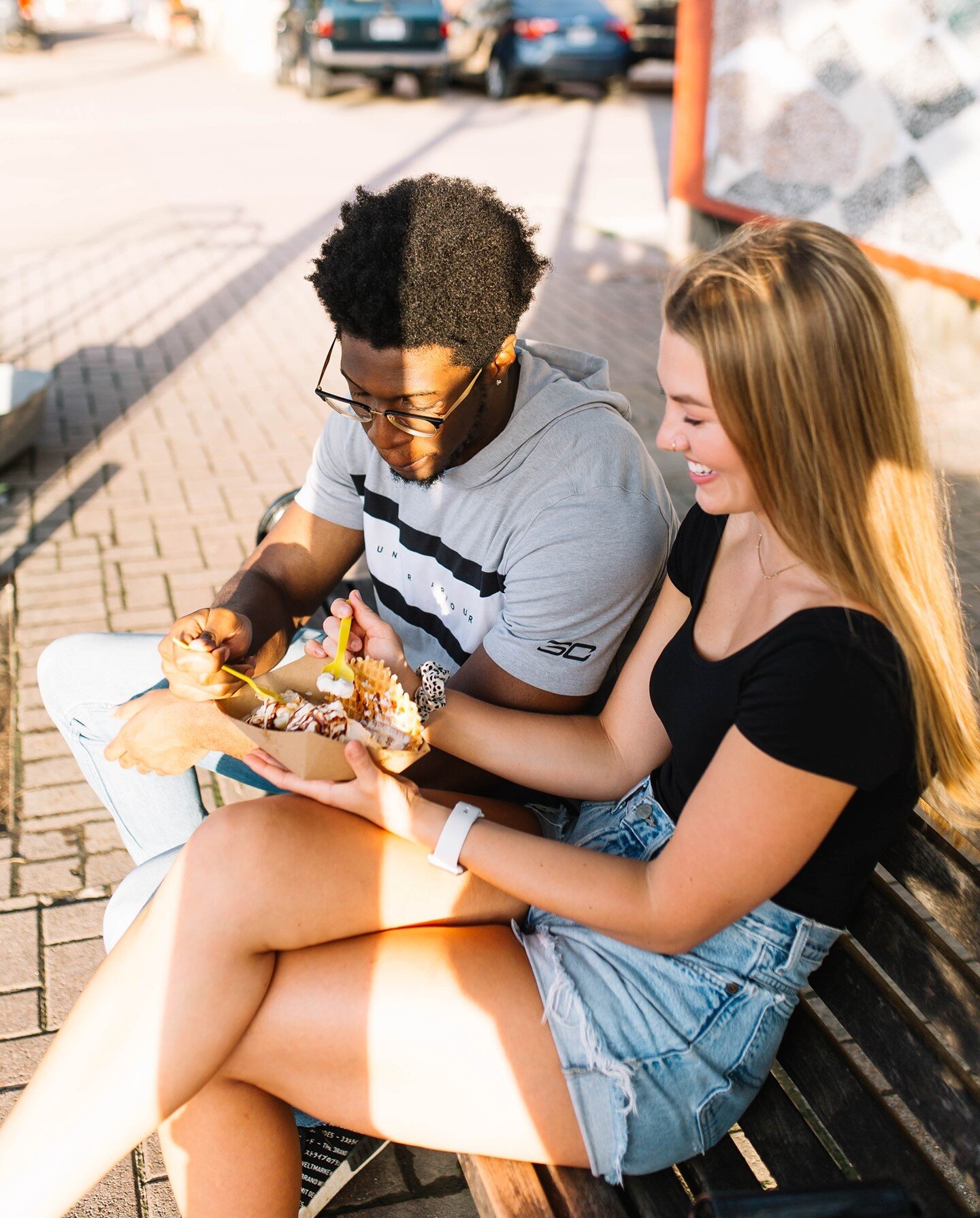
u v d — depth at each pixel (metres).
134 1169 2.06
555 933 1.62
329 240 1.70
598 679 1.93
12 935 2.55
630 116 15.41
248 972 1.48
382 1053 1.50
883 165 6.41
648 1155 1.52
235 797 3.01
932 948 1.47
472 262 1.62
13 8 23.11
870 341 1.30
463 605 2.02
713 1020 1.53
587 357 2.03
